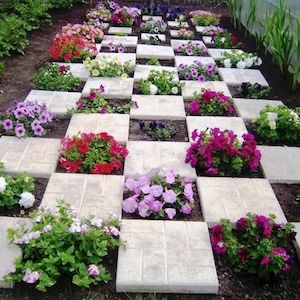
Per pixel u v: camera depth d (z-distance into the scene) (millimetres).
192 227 1780
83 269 1516
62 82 2990
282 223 1757
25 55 3588
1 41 3510
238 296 1527
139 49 3807
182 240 1708
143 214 1826
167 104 2820
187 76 3236
